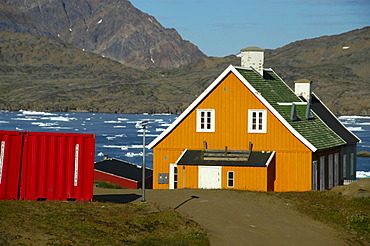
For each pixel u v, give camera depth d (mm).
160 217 25266
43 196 28578
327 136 44688
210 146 41875
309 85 49875
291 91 47906
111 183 63969
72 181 28828
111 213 25844
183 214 26609
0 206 25734
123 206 28094
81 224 22812
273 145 40625
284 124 40219
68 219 23625
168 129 42531
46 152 28688
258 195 33531
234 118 41500
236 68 42438
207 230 23734
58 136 28781
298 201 32156
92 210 26250
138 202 29594
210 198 31844
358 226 26609
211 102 42000
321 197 33812
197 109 42188
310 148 39562
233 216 27094
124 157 131250
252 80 43469
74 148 28891
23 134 28594
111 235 21406
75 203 28047
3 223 21828
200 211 27859
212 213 27484
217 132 41812
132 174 65125
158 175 42719
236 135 41438
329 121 50156
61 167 28797
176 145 42500
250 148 40781
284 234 24125
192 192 34531
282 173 40375
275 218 27266
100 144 166000
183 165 40438
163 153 42719
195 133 42188
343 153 48406
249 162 39531
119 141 177375
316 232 24938
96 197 33062
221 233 23453
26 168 28547
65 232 21141
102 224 23109
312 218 27891
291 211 29234
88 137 28953
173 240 21094
